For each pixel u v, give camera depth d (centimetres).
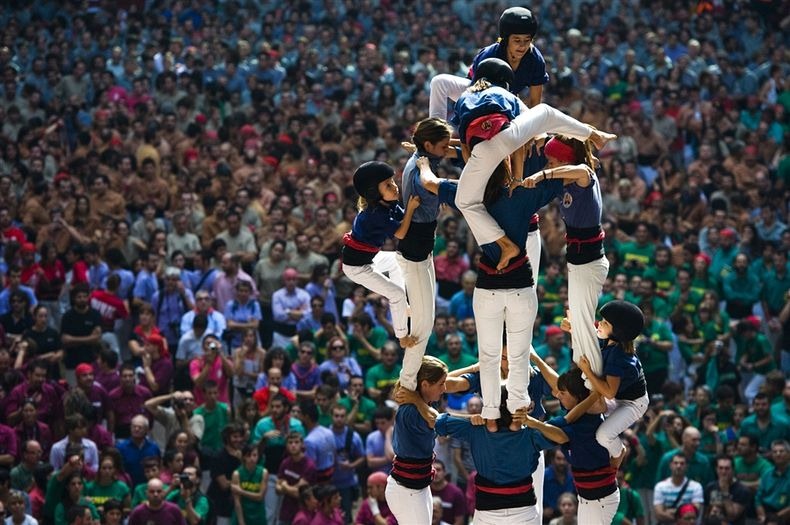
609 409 1103
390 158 2845
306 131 2980
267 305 2369
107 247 2458
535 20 1026
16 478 1875
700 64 3509
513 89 1059
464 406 2002
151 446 1958
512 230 979
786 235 2561
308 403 1983
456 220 2530
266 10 3744
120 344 2300
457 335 2106
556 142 1012
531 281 991
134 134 2872
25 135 2906
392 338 2294
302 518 1852
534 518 1067
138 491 1867
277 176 2786
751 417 2058
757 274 2497
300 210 2569
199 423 1995
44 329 2181
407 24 3662
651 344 2234
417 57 3503
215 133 3011
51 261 2355
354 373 2131
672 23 3784
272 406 1967
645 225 2462
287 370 2116
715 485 1925
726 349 2255
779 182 2872
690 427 1953
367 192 1016
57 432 2016
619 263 2462
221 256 2400
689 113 3147
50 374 2148
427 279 1052
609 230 2517
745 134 3147
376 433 2009
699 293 2361
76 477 1814
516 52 1033
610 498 1070
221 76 3334
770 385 2130
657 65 3475
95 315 2209
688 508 1875
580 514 1081
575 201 1004
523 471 1060
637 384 1056
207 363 2061
